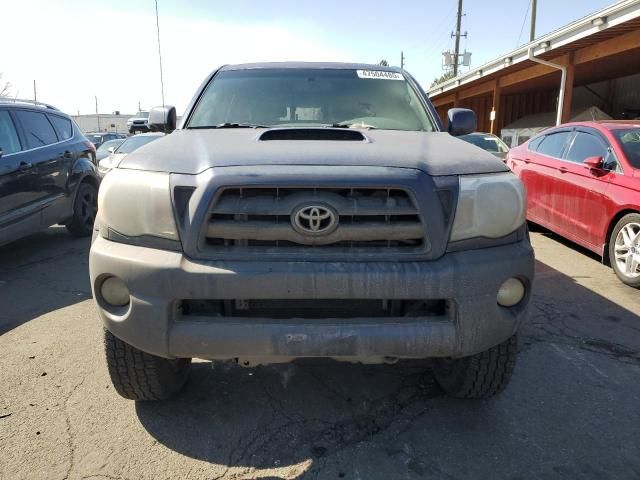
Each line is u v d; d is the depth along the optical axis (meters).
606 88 20.72
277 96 3.82
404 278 2.24
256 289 2.22
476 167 2.51
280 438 2.68
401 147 2.68
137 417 2.85
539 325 4.17
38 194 6.11
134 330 2.34
